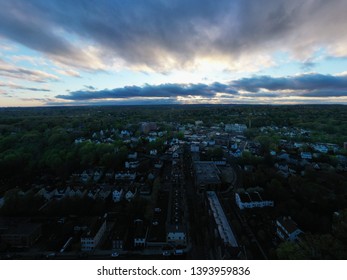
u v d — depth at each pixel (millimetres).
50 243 79250
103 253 74625
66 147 183000
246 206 99562
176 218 86125
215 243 76688
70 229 85375
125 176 140250
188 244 77188
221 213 93312
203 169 143625
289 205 92938
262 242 76938
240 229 82750
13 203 98312
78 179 139500
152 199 105000
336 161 153000
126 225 89875
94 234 77250
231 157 187000
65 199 99688
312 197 95500
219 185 121188
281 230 78625
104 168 154500
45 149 179625
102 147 179250
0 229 83562
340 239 61375
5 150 170375
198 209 99750
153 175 138375
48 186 124062
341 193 99250
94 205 99812
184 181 134000
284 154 171125
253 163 154875
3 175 140125
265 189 111125
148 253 74250
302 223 82250
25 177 141875
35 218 94500
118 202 110812
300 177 111750
